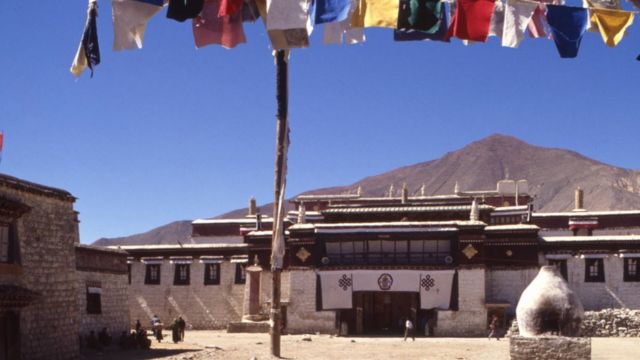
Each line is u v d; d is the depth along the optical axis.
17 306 28.75
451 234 53.72
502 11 17.23
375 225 54.72
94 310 39.72
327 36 18.62
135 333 42.09
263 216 77.56
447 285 53.44
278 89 34.28
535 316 23.47
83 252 39.09
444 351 38.06
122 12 16.94
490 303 52.69
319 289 55.22
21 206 29.39
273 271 34.12
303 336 52.66
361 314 54.72
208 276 63.78
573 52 16.81
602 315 50.25
